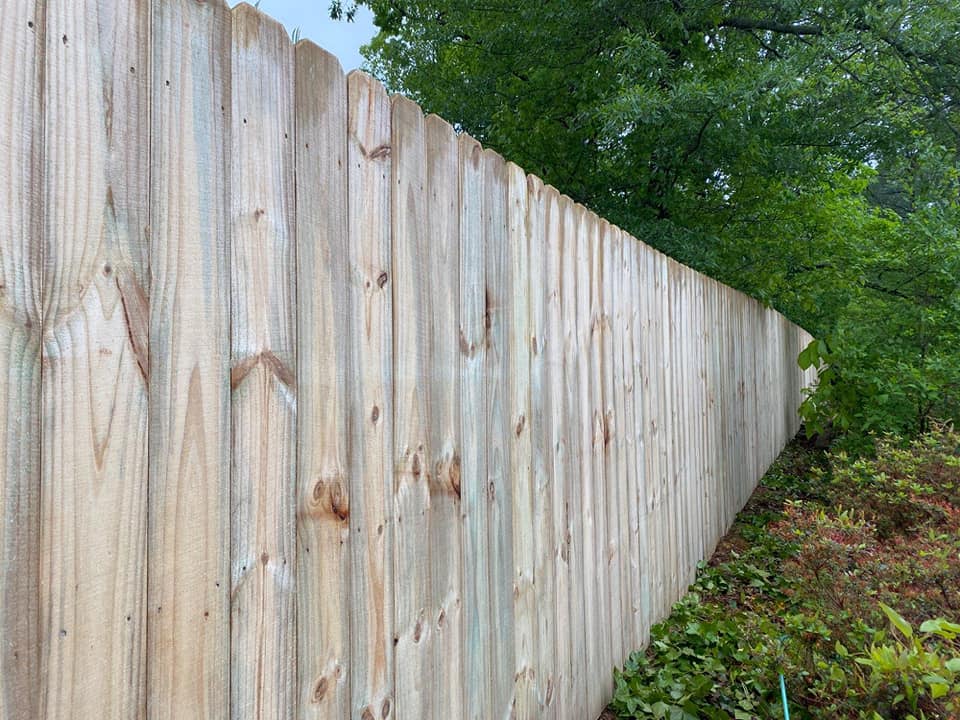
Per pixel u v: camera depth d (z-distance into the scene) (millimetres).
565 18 8234
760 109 7367
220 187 1098
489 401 1998
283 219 1221
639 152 8102
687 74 8156
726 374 5848
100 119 917
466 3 9648
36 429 836
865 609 2785
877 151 8734
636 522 3369
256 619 1145
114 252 932
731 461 6035
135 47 967
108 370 921
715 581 4543
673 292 4184
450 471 1767
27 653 818
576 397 2678
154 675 970
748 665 3021
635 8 8008
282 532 1203
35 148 843
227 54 1114
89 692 884
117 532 926
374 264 1474
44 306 849
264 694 1156
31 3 840
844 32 7758
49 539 846
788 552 4828
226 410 1098
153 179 990
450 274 1789
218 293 1089
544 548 2352
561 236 2572
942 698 2045
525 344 2252
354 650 1381
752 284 8672
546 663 2342
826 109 8336
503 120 9328
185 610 1020
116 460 928
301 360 1257
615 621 3043
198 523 1045
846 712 2326
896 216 10594
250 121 1155
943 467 4688
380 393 1485
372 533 1448
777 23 8797
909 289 9000
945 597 2789
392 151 1545
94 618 894
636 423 3418
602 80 8312
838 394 8062
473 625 1867
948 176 8547
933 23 8008
